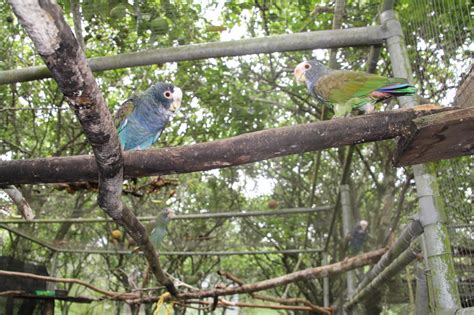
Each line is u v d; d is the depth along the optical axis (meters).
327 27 7.28
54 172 2.24
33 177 2.28
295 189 10.73
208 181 10.25
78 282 6.34
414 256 3.68
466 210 2.98
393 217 5.71
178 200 9.61
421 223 3.18
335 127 2.16
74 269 11.91
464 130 2.05
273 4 6.36
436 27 3.15
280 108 9.07
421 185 3.21
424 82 3.50
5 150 7.28
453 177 3.18
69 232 10.31
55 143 8.55
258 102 7.91
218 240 10.96
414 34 3.72
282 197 10.91
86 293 13.08
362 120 2.17
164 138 8.94
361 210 7.07
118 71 7.72
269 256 13.49
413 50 3.77
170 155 2.20
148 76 7.85
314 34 4.04
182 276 12.34
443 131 2.06
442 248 3.03
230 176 10.46
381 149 6.46
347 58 6.71
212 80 7.54
